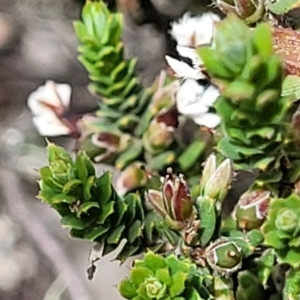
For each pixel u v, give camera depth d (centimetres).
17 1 19
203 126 10
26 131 19
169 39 14
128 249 9
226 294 8
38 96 11
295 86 8
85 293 16
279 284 9
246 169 8
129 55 15
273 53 7
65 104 11
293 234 8
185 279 8
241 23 7
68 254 18
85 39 10
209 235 8
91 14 10
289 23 9
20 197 19
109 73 10
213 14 11
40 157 19
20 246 20
